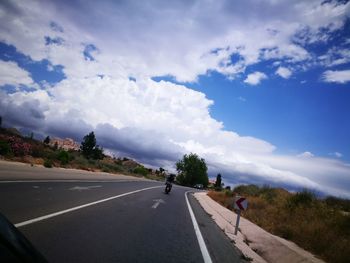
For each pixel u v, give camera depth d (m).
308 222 13.27
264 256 8.67
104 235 7.07
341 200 22.50
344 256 8.40
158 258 6.02
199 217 13.84
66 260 4.95
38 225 6.93
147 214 11.64
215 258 6.85
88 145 62.19
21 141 28.67
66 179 20.09
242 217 16.47
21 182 14.00
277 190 30.56
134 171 76.38
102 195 15.21
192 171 119.12
